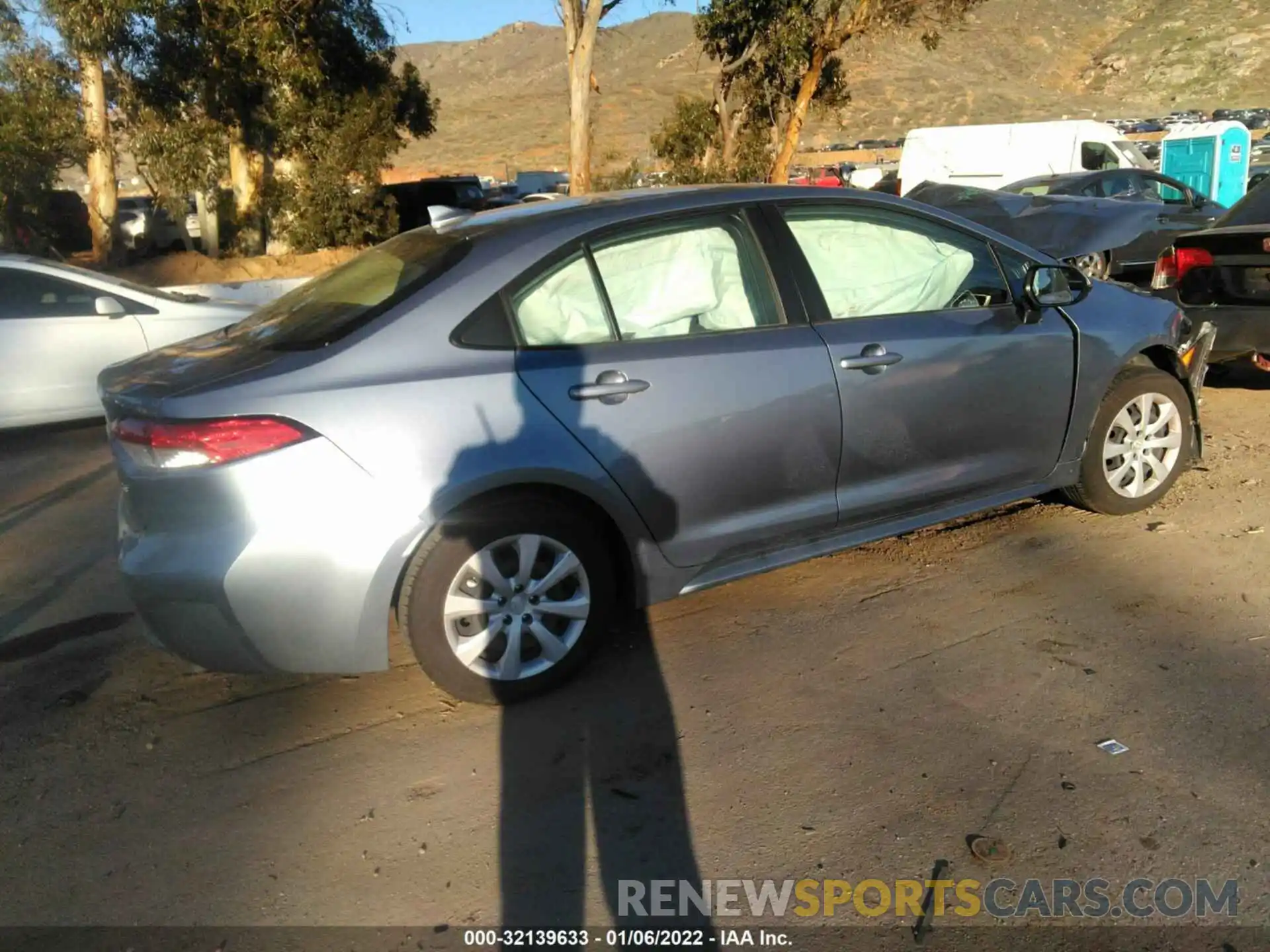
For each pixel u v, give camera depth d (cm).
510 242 373
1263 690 356
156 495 336
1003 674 377
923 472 436
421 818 315
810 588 457
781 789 319
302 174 2023
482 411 346
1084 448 486
